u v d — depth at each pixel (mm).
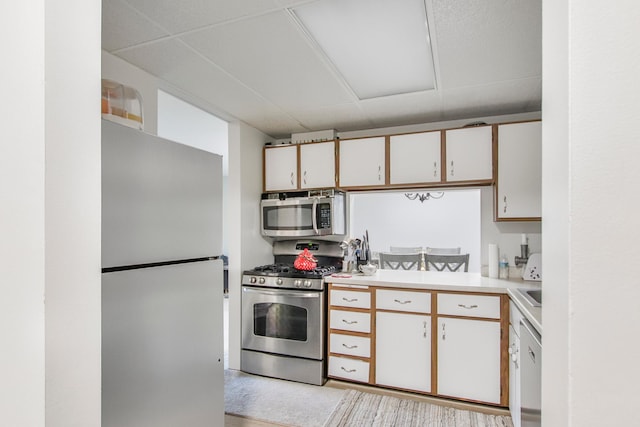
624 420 448
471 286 2469
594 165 466
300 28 1700
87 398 657
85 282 658
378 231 5094
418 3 1513
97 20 694
